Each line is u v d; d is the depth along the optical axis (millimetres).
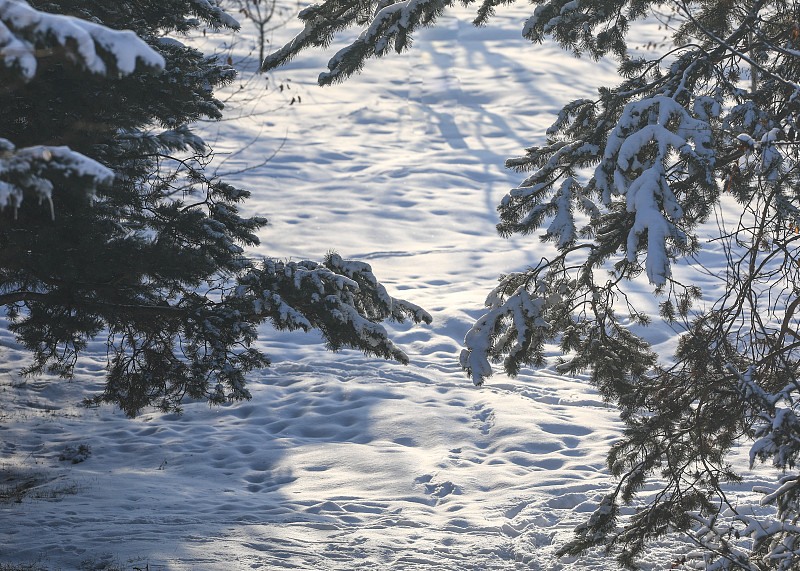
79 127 14555
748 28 11312
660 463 13391
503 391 32000
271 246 50344
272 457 25719
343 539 18734
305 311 17312
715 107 10875
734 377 11570
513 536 19531
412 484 23281
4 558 16203
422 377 33625
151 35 16875
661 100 10859
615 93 12898
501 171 69500
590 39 13406
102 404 30781
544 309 14070
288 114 81500
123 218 18109
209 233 17188
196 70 17453
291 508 21094
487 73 98375
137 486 22562
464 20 115375
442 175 67562
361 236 53844
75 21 5254
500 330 14141
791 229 11164
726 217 55156
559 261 14250
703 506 12773
